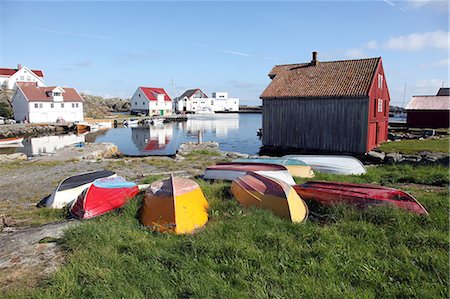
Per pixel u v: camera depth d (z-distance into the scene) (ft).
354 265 13.78
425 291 11.73
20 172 44.37
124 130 156.04
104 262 14.60
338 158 40.88
